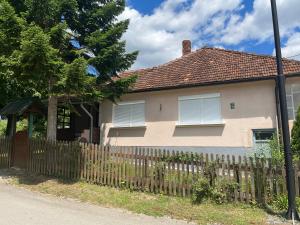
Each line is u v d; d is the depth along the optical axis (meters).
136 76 14.23
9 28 11.04
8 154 14.52
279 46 7.90
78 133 20.48
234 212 7.94
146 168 9.91
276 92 13.84
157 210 8.15
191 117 15.98
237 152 14.51
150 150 9.90
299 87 13.56
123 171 10.34
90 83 12.11
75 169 11.58
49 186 10.84
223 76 15.38
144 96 17.66
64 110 21.38
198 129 15.72
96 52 13.22
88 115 19.23
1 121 32.38
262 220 7.34
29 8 11.58
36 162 13.08
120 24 13.25
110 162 10.66
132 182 10.10
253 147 14.22
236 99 14.85
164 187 9.49
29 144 13.62
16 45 11.36
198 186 8.77
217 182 8.78
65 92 11.87
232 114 14.86
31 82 12.64
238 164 8.61
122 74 20.31
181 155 9.43
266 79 13.90
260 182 8.30
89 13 13.18
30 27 10.48
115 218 7.45
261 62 15.27
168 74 17.75
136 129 17.73
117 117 18.58
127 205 8.60
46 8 11.60
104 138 18.86
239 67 15.61
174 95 16.66
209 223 7.24
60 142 12.22
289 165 7.50
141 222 7.19
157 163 9.71
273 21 8.01
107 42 12.98
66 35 12.53
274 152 10.95
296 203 7.75
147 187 9.80
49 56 10.52
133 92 17.50
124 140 18.08
